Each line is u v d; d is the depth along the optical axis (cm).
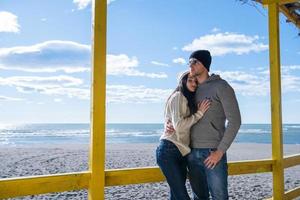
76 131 6078
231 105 272
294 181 1079
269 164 439
